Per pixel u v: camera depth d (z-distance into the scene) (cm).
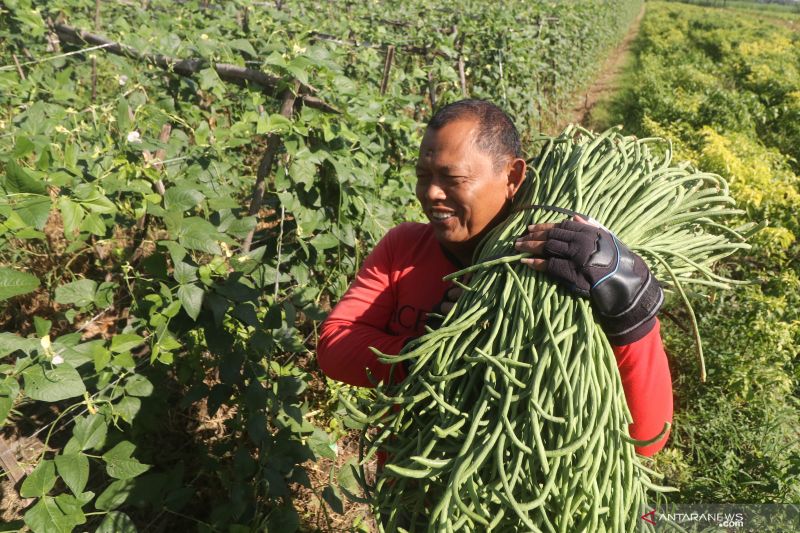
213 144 250
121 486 176
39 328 157
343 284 295
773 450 306
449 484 99
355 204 269
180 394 285
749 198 562
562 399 105
